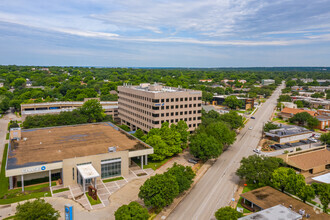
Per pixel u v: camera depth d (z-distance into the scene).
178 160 114.19
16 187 84.88
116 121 199.75
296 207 69.75
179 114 146.38
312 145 142.88
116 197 79.69
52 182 89.06
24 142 107.88
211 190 85.94
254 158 91.31
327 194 70.81
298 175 79.50
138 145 107.31
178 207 74.69
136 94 156.75
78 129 131.88
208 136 118.75
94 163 90.88
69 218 58.31
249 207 74.19
